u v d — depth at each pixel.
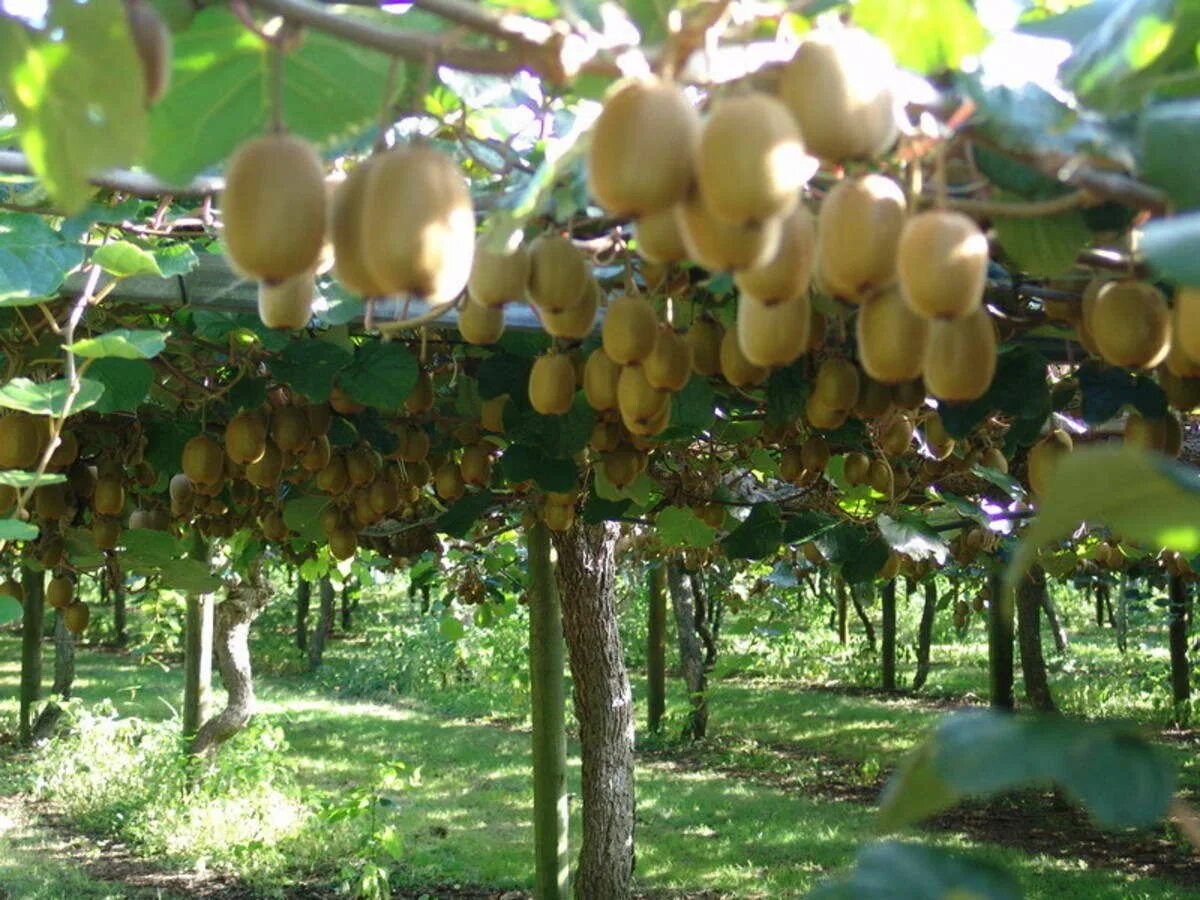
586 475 3.87
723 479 4.83
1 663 19.94
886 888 0.79
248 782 9.56
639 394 2.03
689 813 10.17
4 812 9.84
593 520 4.03
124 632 22.70
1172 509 0.76
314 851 8.64
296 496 4.25
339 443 3.42
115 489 3.58
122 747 10.71
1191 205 1.10
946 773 0.73
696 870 8.43
